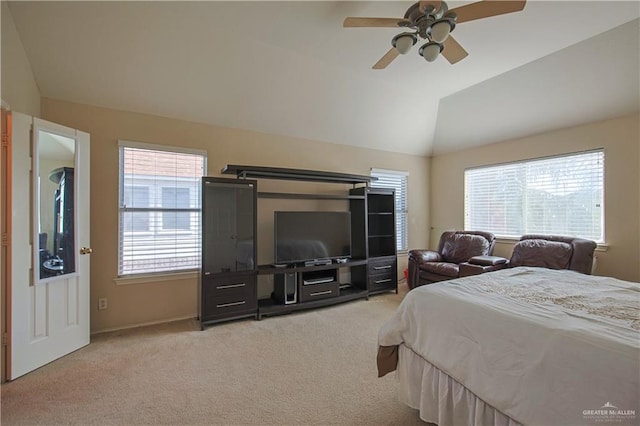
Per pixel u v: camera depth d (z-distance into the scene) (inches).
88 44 105.3
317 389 79.7
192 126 140.3
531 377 47.5
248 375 86.6
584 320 52.7
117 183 124.3
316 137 173.9
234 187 134.6
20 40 97.3
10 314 84.4
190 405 72.8
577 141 150.3
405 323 71.5
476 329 57.9
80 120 118.3
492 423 53.4
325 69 139.9
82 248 106.1
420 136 204.7
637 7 96.1
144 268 129.9
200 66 122.5
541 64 132.6
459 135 196.9
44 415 68.9
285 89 143.1
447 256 185.3
